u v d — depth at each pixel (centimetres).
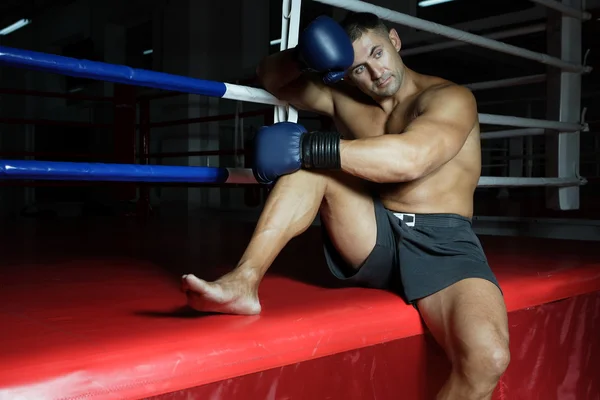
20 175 138
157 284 178
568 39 337
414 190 160
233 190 840
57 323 125
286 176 149
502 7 866
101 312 137
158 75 165
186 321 127
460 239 157
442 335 140
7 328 121
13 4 1023
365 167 141
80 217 538
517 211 484
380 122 174
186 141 789
